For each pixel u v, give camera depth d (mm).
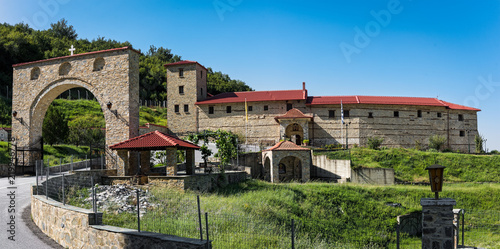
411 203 31156
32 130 34625
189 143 28688
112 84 30984
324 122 55469
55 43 103312
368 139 51125
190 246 10836
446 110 57938
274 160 39562
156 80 116562
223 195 26562
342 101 55688
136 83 31766
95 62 32094
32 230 15914
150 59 132750
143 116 86438
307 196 29469
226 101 56531
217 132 33844
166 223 15477
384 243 24703
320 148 50000
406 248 23922
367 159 43094
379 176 38562
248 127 56156
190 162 27688
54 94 34844
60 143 52281
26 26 111000
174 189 24203
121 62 30922
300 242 17750
